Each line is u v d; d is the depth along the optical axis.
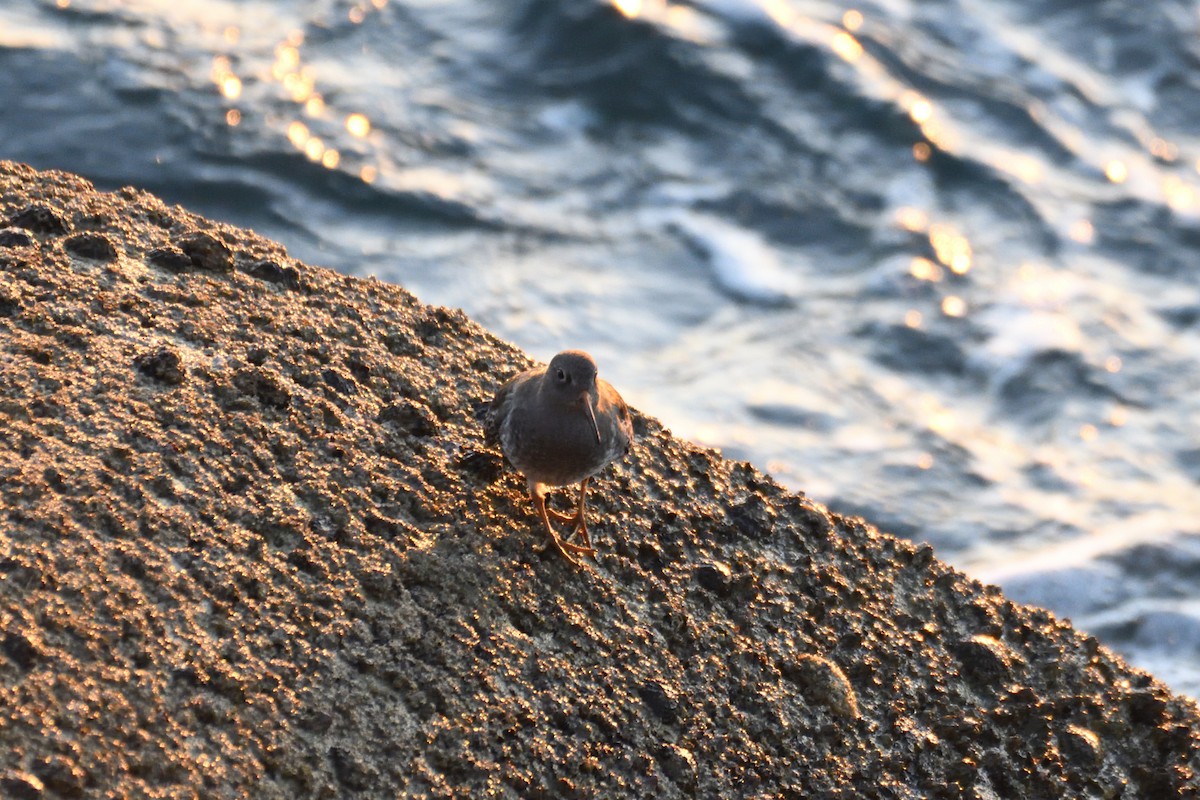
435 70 57.78
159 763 17.16
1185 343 51.84
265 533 20.30
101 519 19.16
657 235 52.69
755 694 21.94
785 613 23.48
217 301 24.39
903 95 61.09
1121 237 56.41
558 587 21.95
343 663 19.28
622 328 48.09
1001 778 22.53
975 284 53.06
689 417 44.88
